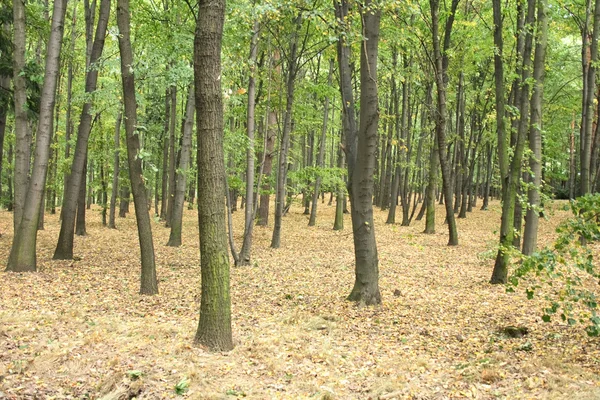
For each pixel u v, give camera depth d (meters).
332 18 7.78
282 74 16.22
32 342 5.78
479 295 9.29
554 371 5.16
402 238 18.42
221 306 5.92
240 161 20.00
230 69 12.23
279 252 15.24
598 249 13.02
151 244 9.18
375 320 7.73
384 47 15.76
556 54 18.55
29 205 10.59
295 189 21.61
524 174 19.45
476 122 27.19
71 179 12.69
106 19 12.30
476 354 6.04
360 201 8.71
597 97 16.28
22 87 11.35
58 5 10.52
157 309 8.10
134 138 8.91
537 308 8.09
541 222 21.53
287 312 8.27
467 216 26.88
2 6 13.88
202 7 5.47
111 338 6.15
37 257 12.91
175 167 22.02
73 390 4.64
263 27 13.02
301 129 19.48
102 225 22.09
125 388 4.63
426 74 17.28
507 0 12.48
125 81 8.76
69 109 19.80
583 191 13.97
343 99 9.02
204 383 4.89
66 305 7.89
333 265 12.87
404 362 5.77
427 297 9.23
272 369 5.41
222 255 5.90
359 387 5.06
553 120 23.70
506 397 4.57
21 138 11.37
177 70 10.30
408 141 23.09
